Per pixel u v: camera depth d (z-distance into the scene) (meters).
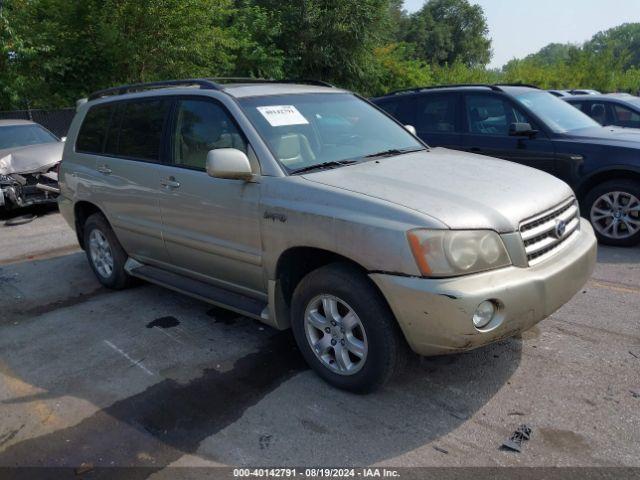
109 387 3.58
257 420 3.15
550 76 31.97
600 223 6.16
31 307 5.06
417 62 31.72
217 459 2.84
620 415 3.04
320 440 2.95
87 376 3.74
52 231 8.05
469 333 2.82
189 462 2.83
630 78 31.69
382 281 2.92
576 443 2.83
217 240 3.88
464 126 7.12
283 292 3.61
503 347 3.83
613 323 4.14
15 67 15.20
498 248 2.95
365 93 27.44
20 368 3.90
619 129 6.77
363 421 3.09
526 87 7.38
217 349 4.03
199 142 4.04
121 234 4.91
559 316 4.30
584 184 6.18
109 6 15.92
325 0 24.69
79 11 16.38
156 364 3.85
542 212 3.22
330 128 4.09
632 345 3.80
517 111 6.70
